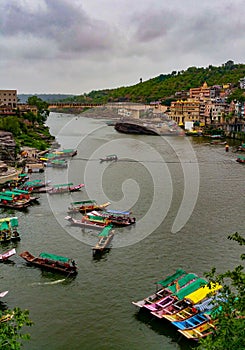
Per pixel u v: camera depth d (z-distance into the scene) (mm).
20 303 52375
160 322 48156
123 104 196000
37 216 87312
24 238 74062
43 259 63531
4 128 185000
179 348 43750
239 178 123188
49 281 58125
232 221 82062
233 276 26484
